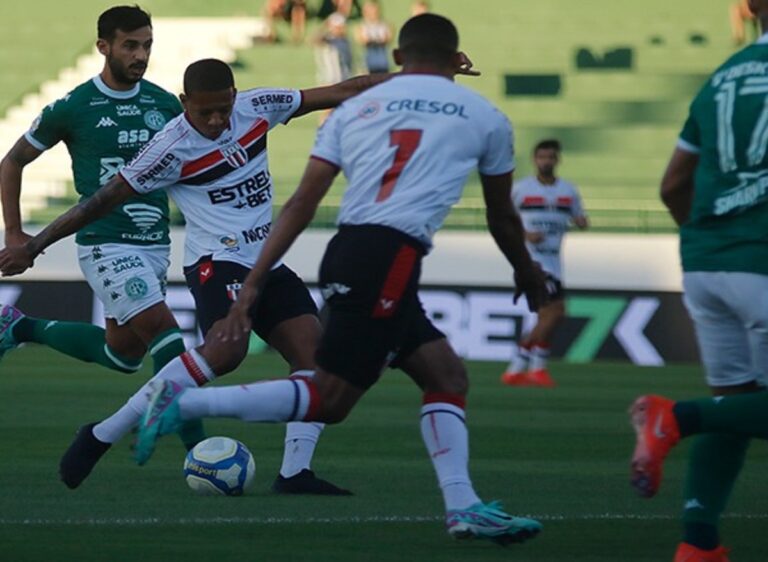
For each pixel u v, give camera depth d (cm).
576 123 8144
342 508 2127
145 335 2522
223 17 8994
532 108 8206
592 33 8562
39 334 2825
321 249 6162
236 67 8575
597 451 2994
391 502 2197
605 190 7612
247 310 1692
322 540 1850
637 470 1534
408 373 1803
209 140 2259
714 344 1647
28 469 2586
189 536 1873
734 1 8631
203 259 2277
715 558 1628
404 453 2914
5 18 8988
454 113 1706
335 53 8194
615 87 8281
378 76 2423
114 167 2539
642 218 6931
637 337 5906
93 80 2562
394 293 1672
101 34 2533
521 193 4819
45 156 8081
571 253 5988
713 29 8506
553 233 4769
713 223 1616
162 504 2159
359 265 1670
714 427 1539
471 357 6019
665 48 8400
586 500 2255
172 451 2891
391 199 1680
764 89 1573
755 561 1722
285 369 5247
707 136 1623
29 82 8706
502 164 1744
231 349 2114
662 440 1535
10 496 2244
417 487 2377
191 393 1666
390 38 8131
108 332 2672
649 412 1548
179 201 2294
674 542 1861
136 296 2502
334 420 1725
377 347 1686
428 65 1747
